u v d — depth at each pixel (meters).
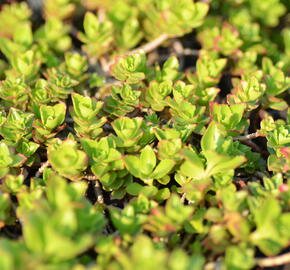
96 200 0.32
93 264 0.28
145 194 0.30
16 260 0.26
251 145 0.33
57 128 0.32
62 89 0.33
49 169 0.31
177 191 0.31
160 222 0.28
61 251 0.26
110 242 0.28
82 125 0.31
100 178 0.30
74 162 0.30
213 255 0.29
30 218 0.26
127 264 0.26
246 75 0.34
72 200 0.28
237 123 0.32
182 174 0.31
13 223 0.30
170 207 0.28
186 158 0.29
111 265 0.27
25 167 0.32
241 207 0.29
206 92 0.33
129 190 0.30
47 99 0.33
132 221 0.28
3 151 0.30
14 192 0.30
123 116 0.32
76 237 0.27
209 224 0.30
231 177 0.30
